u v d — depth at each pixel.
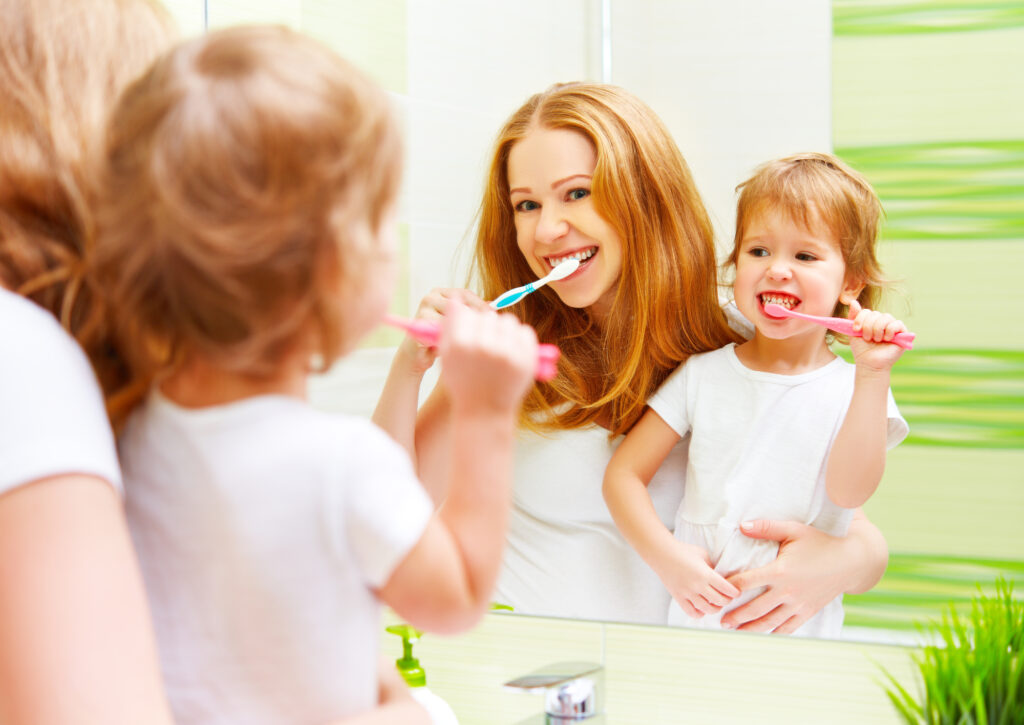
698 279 0.94
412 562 0.48
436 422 1.01
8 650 0.43
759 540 0.94
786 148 0.90
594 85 0.96
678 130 0.94
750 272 0.92
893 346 0.88
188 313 0.46
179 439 0.51
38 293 0.55
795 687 0.94
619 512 0.99
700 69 0.93
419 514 0.49
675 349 0.96
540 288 1.00
